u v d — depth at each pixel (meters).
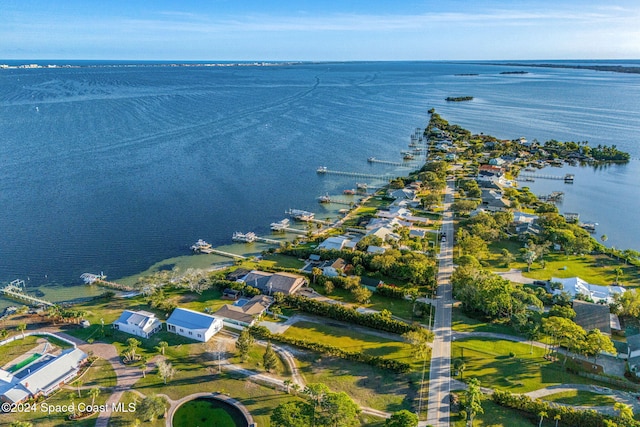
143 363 88.44
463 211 177.88
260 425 74.75
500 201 186.12
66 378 85.75
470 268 119.56
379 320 103.06
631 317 109.31
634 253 139.50
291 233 164.75
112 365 90.69
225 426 75.06
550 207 180.38
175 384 85.06
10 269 133.50
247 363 91.56
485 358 92.88
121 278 130.88
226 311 108.38
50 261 138.62
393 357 93.38
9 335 101.12
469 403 74.19
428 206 183.50
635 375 87.56
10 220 164.50
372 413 77.38
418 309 112.06
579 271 134.00
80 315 106.62
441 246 148.62
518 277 129.38
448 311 111.06
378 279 127.06
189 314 104.50
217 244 155.00
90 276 129.12
